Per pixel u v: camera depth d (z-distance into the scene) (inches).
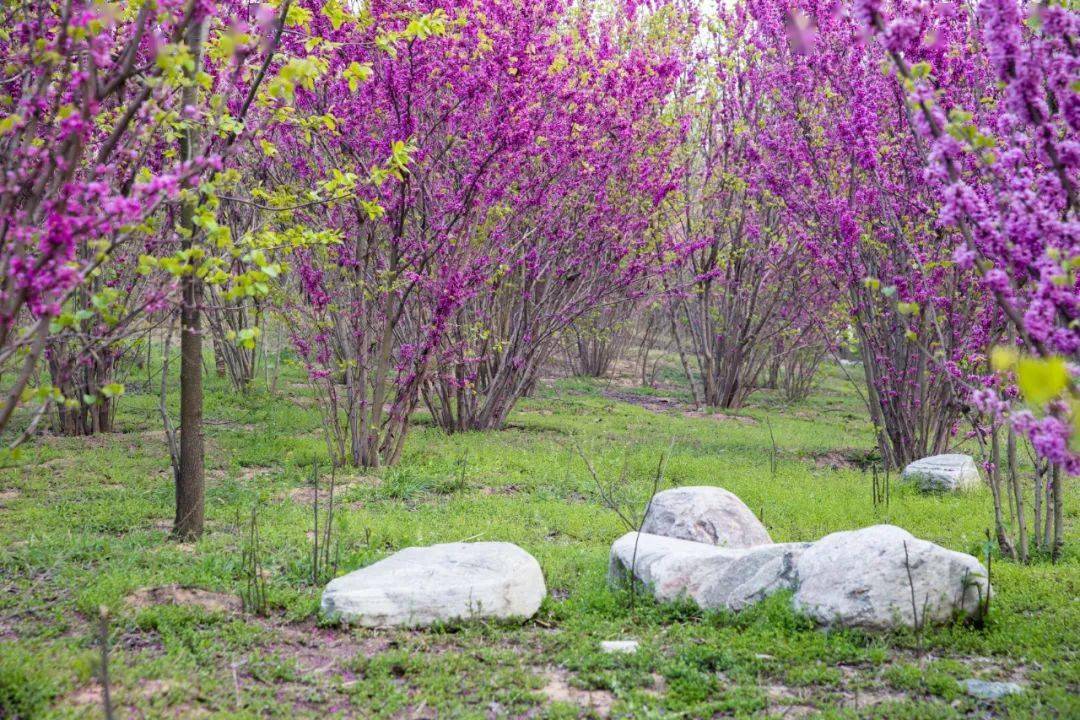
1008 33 126.6
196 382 253.6
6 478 331.3
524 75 348.5
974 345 280.2
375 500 322.3
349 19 240.2
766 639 185.6
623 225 473.1
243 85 278.1
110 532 267.4
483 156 370.6
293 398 579.8
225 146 234.5
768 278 652.1
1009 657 179.2
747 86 590.2
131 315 157.5
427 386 488.1
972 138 128.1
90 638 173.6
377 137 370.9
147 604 194.5
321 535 262.1
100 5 150.4
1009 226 127.7
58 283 134.0
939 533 294.5
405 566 207.8
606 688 164.2
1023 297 164.4
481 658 176.4
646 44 516.1
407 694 158.6
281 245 201.9
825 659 177.0
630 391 789.2
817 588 194.9
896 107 317.4
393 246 376.5
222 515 284.5
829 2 349.4
